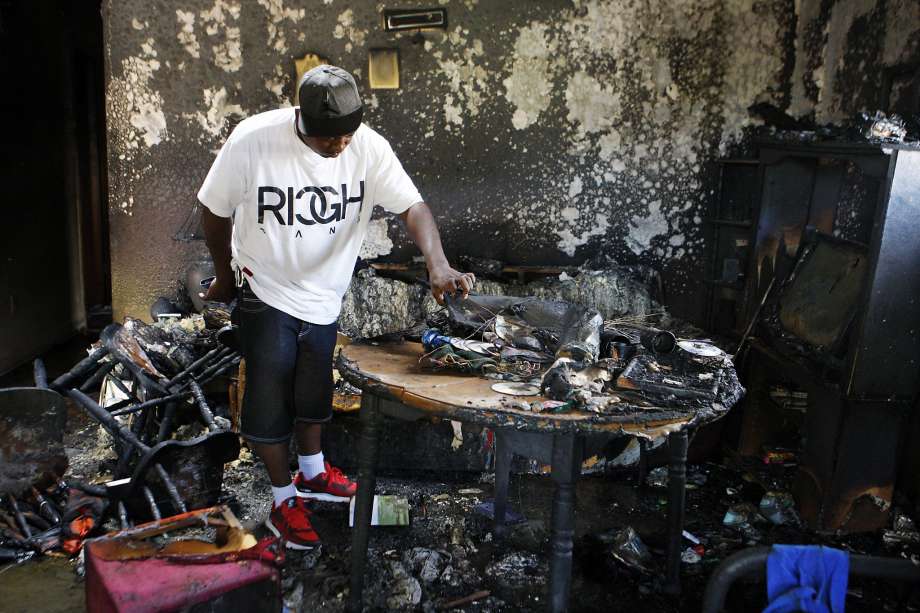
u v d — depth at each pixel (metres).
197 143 3.89
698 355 2.28
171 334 3.46
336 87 2.02
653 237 3.98
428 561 2.57
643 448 3.10
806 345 2.95
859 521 2.85
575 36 3.78
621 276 3.74
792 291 3.24
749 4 3.73
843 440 2.74
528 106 3.86
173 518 2.08
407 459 3.29
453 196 3.96
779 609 1.58
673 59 3.80
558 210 3.97
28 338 4.74
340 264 2.40
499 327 2.34
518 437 1.93
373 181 2.36
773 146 3.30
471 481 3.28
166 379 3.24
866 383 2.68
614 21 3.76
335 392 3.17
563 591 1.89
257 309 2.35
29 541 2.61
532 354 2.22
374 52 3.80
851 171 3.26
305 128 2.08
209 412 3.09
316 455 2.71
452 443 3.26
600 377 2.04
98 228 5.62
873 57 3.20
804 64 3.72
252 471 3.28
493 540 2.79
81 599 2.39
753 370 3.33
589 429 1.80
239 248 2.34
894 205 2.54
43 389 2.74
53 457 2.82
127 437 2.86
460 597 2.43
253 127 2.21
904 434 3.03
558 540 1.87
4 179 4.37
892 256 2.58
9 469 2.74
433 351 2.20
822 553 1.60
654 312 3.62
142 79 3.82
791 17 3.74
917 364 2.68
